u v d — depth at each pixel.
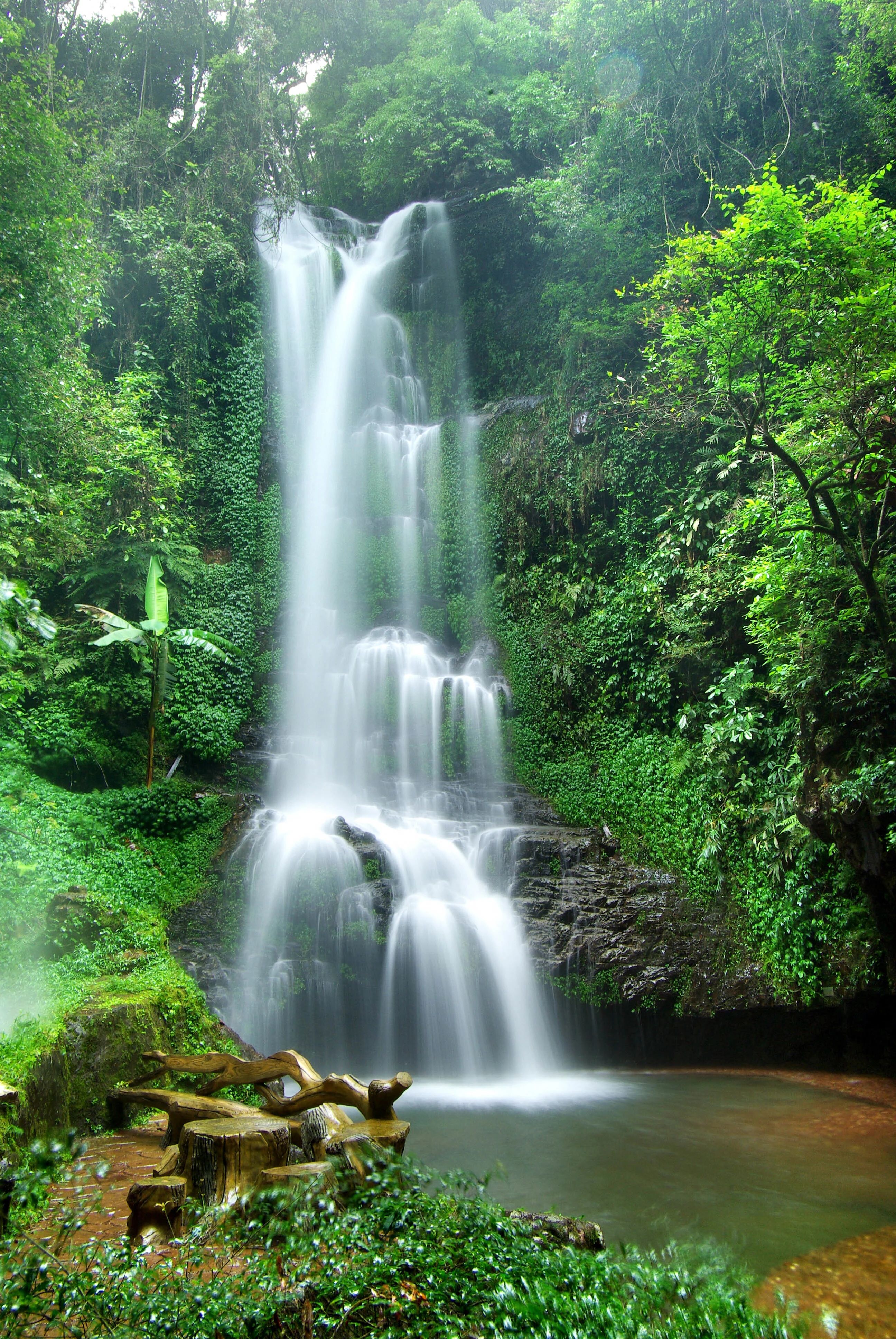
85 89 24.97
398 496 24.08
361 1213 3.96
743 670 15.27
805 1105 10.67
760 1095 11.23
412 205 28.27
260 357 24.11
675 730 17.09
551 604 20.47
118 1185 6.36
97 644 15.88
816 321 10.70
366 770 19.72
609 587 19.56
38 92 17.53
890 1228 6.69
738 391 11.99
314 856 13.97
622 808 16.84
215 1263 3.73
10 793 13.73
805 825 12.40
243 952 12.92
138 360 21.94
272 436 24.09
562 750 18.95
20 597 9.73
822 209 12.00
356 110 30.62
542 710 19.53
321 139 31.66
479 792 18.36
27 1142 6.98
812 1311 5.33
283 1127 5.37
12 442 15.06
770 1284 5.71
